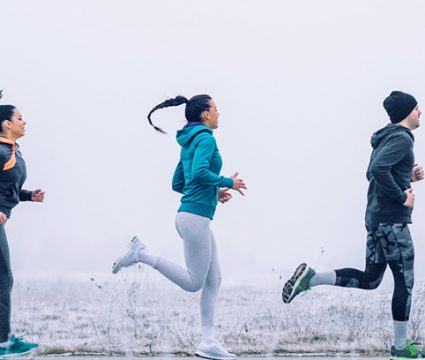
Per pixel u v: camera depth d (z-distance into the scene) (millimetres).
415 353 6703
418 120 6934
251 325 9164
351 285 6887
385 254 6738
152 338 8219
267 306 10320
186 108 7152
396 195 6602
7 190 6969
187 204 6926
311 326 8523
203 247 6906
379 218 6738
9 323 6934
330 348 7570
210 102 7133
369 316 8828
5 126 7121
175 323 9906
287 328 8711
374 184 6852
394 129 6777
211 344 7008
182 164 7336
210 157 6871
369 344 7684
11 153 6980
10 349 6891
